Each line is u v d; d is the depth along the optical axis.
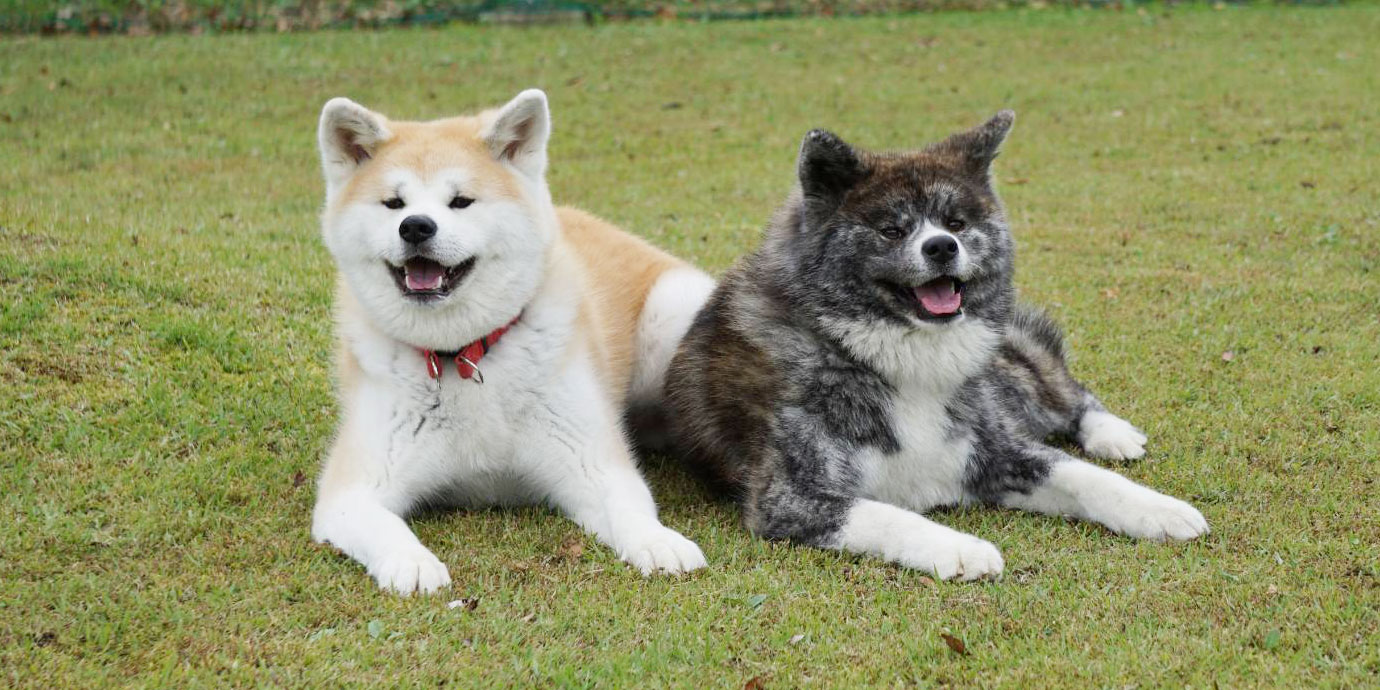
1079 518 4.62
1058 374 5.52
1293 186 9.78
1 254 6.48
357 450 4.41
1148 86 13.97
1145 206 9.41
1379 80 13.58
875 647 3.58
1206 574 3.97
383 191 4.26
